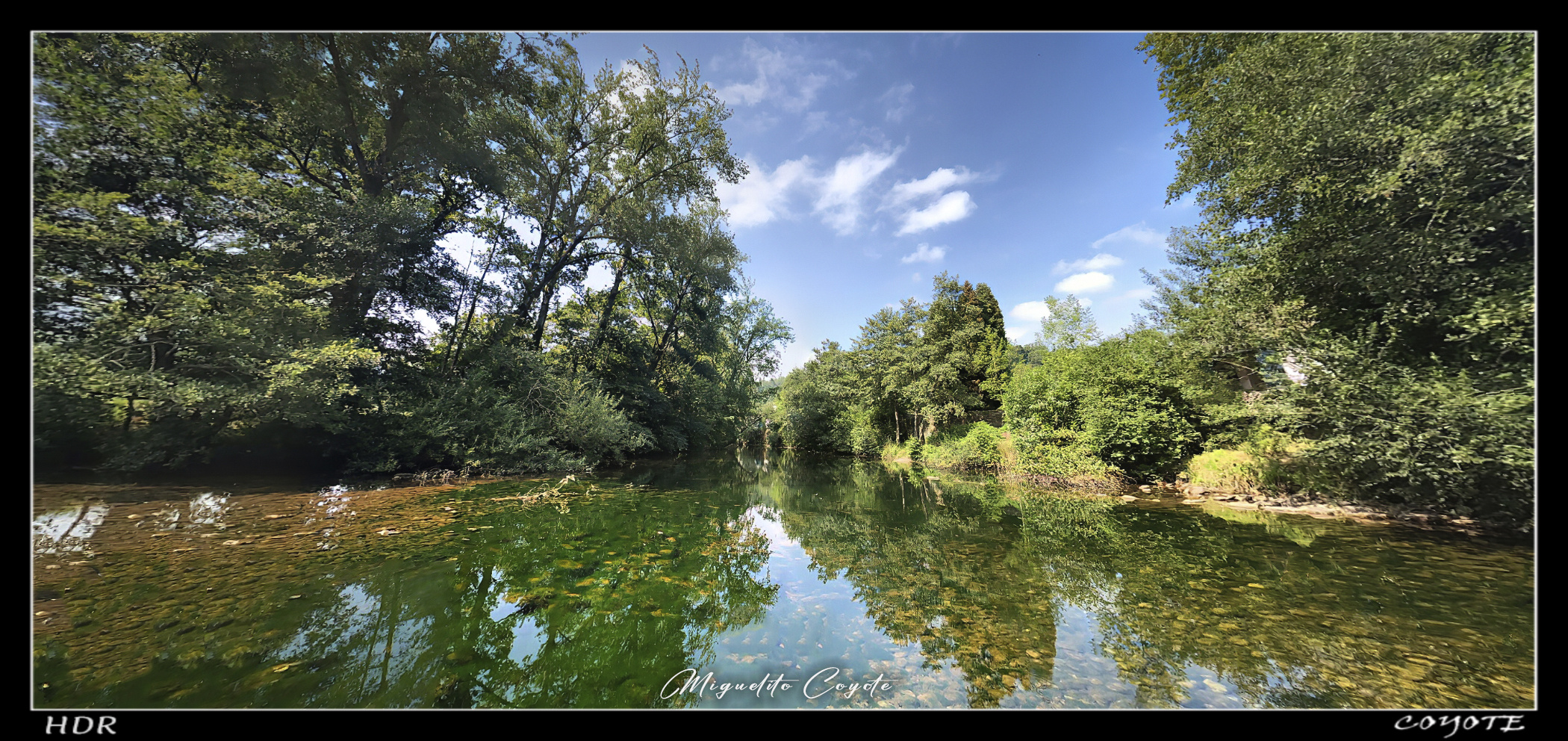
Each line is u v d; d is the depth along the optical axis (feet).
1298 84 25.38
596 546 21.16
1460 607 14.66
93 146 24.14
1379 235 22.80
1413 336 23.70
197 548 17.79
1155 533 25.26
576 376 53.78
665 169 61.87
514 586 15.89
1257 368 30.83
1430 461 22.25
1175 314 38.68
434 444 40.81
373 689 9.66
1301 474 30.81
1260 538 23.56
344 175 41.70
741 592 16.49
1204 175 36.42
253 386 28.19
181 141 26.94
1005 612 14.97
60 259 22.68
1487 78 19.49
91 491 25.57
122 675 9.56
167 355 26.53
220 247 28.81
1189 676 11.01
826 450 99.86
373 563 17.29
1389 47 21.56
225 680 9.66
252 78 32.48
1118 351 42.88
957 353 66.69
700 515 29.58
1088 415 42.29
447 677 10.39
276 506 25.64
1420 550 20.74
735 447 115.75
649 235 60.03
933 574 18.97
